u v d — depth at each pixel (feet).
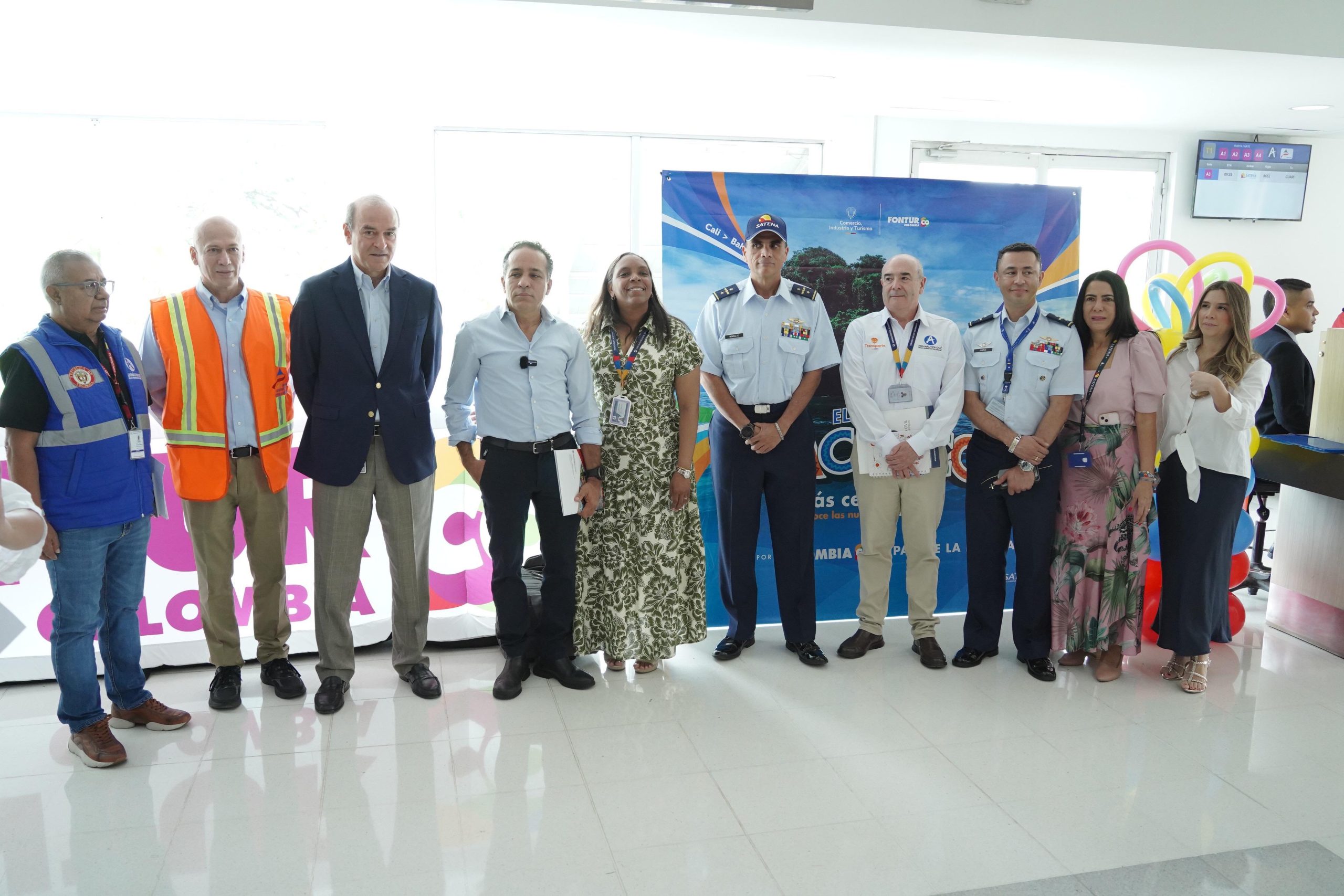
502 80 16.02
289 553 11.37
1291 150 20.39
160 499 9.23
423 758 8.88
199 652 11.05
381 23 12.94
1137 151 20.34
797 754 9.04
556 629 10.60
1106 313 10.49
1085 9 12.97
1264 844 7.58
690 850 7.39
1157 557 12.14
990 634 11.37
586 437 10.44
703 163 19.12
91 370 8.47
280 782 8.40
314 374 9.69
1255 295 21.16
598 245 18.86
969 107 17.98
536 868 7.13
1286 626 12.87
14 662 10.53
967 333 11.23
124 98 15.85
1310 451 12.18
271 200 17.08
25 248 16.28
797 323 10.92
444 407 10.24
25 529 5.40
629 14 12.28
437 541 11.69
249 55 14.61
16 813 7.86
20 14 12.93
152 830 7.61
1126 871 7.20
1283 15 13.48
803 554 11.32
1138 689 10.80
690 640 11.12
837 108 18.08
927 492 11.24
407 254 17.53
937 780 8.57
